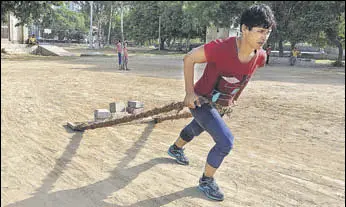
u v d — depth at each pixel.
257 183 4.07
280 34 30.58
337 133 6.31
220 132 3.47
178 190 3.80
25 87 10.76
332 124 6.93
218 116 3.55
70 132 5.89
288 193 3.85
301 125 6.81
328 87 13.26
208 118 3.51
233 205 3.53
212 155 3.58
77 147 5.14
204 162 4.65
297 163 4.76
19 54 31.28
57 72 15.83
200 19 34.94
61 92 9.95
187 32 54.72
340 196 3.81
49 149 5.04
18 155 4.77
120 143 5.36
